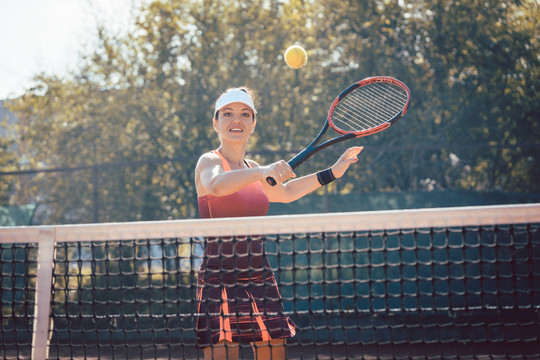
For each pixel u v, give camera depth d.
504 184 12.12
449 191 9.58
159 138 12.02
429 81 11.92
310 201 9.70
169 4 11.98
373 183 11.74
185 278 9.02
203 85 11.95
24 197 12.68
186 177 11.87
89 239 2.45
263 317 2.53
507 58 11.69
